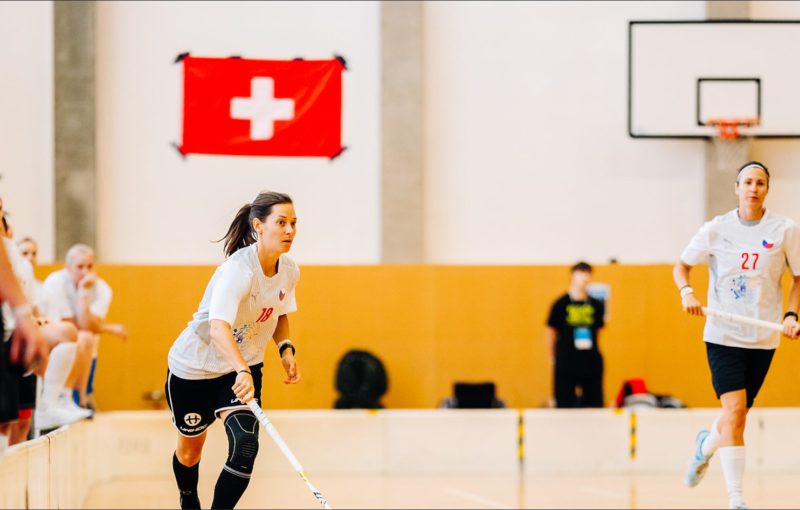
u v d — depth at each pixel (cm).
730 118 1409
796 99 1399
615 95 1459
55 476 772
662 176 1457
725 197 1432
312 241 1448
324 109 1450
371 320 1421
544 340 1427
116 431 1155
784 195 1423
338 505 934
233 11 1448
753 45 1404
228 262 569
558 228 1459
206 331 590
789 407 1186
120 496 998
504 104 1462
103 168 1439
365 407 1363
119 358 1394
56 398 883
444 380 1421
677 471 1190
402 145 1445
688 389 1409
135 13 1441
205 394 602
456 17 1461
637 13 1457
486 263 1454
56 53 1423
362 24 1455
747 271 694
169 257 1441
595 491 1020
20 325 484
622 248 1459
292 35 1452
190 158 1445
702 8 1456
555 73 1463
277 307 587
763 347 700
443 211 1456
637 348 1412
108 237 1438
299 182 1450
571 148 1462
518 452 1195
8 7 1423
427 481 1119
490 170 1459
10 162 1423
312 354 1412
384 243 1441
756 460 1165
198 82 1441
